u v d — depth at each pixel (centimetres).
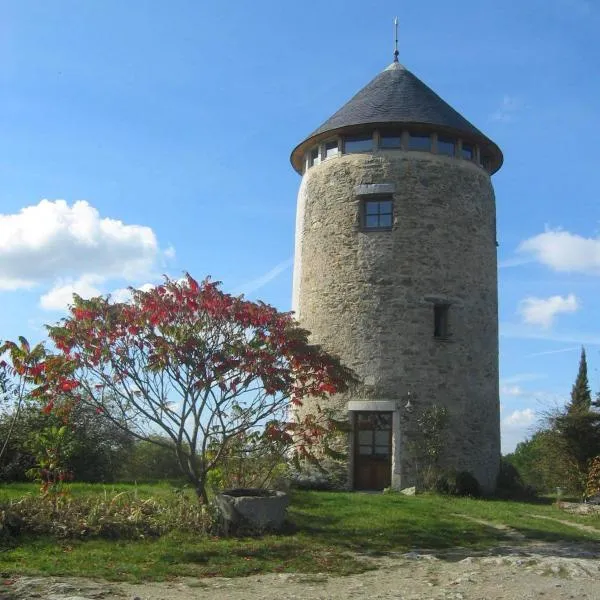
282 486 1253
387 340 1720
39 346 986
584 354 3256
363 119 1803
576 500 1750
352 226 1803
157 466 1820
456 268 1795
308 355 1059
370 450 1691
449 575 770
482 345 1819
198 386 995
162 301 988
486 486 1758
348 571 781
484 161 1977
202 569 764
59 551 801
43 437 1034
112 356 994
